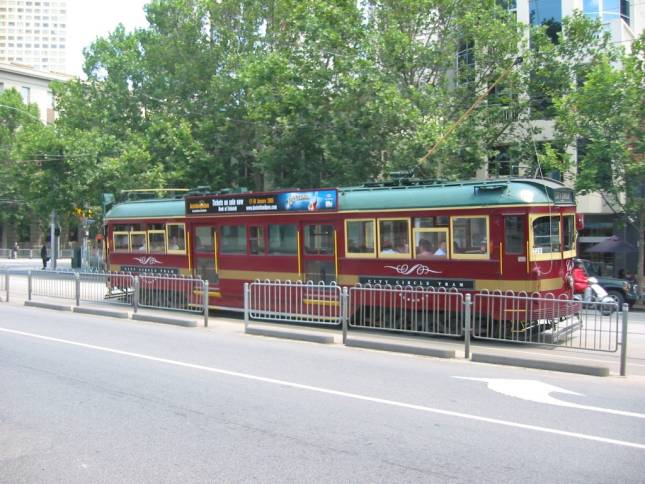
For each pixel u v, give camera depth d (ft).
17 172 123.03
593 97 74.28
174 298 55.11
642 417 23.21
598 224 96.32
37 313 55.16
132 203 65.46
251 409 23.95
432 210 44.19
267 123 95.25
